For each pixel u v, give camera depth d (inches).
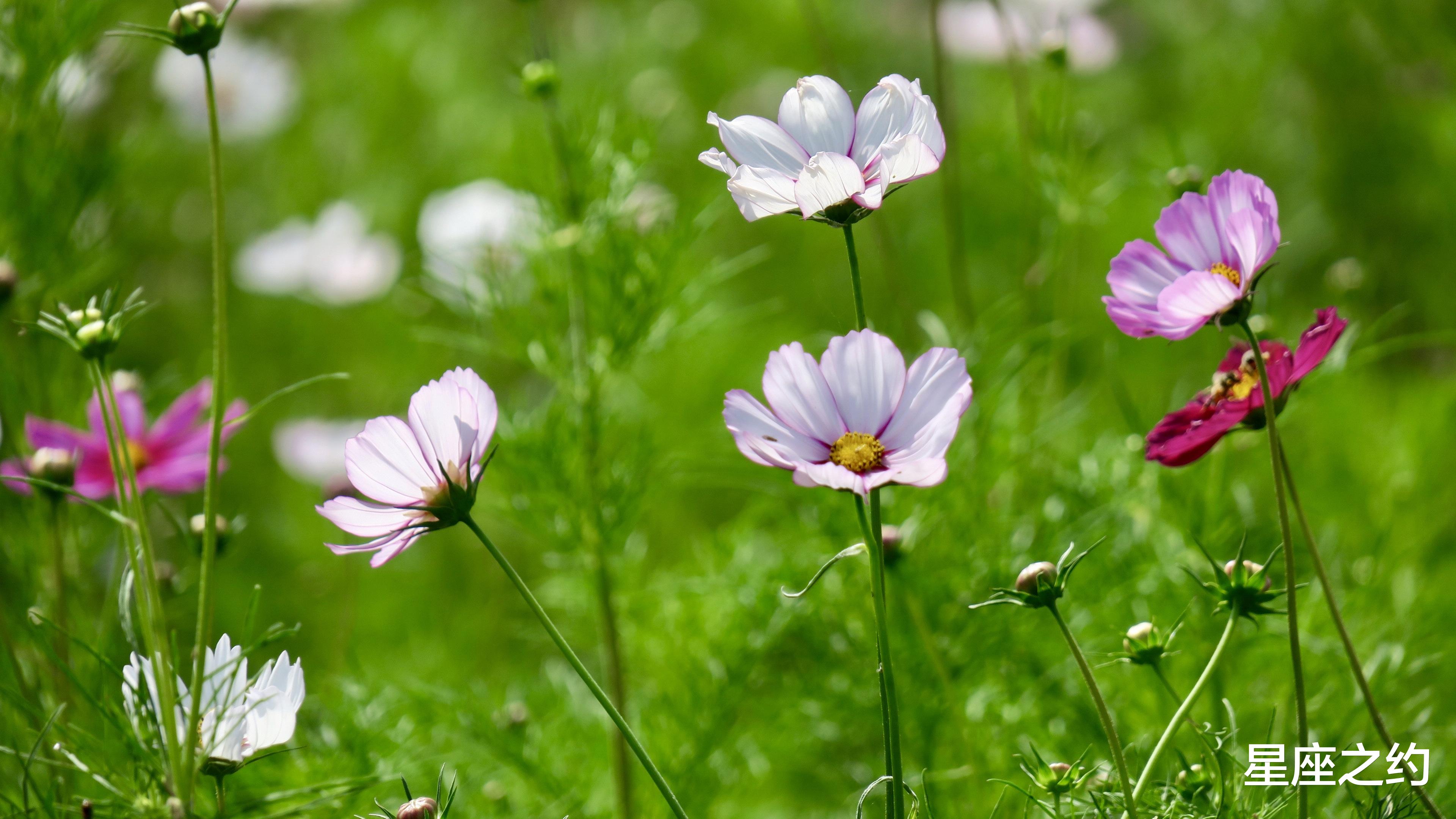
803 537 92.7
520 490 90.2
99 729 84.0
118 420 75.9
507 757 89.0
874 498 74.5
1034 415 94.2
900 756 74.9
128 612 76.5
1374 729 85.6
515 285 92.3
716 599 92.6
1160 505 90.4
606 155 90.9
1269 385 76.1
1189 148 126.4
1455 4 128.4
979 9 132.0
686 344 127.7
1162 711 86.1
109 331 75.8
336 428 131.4
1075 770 78.5
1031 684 88.3
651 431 92.5
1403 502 100.5
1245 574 76.3
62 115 94.3
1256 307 91.5
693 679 90.6
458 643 113.7
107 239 100.1
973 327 98.5
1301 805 76.2
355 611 121.6
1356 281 102.9
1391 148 133.3
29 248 92.4
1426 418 107.2
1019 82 101.3
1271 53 140.1
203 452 85.3
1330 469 107.2
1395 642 89.0
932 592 89.2
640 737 90.5
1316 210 135.9
